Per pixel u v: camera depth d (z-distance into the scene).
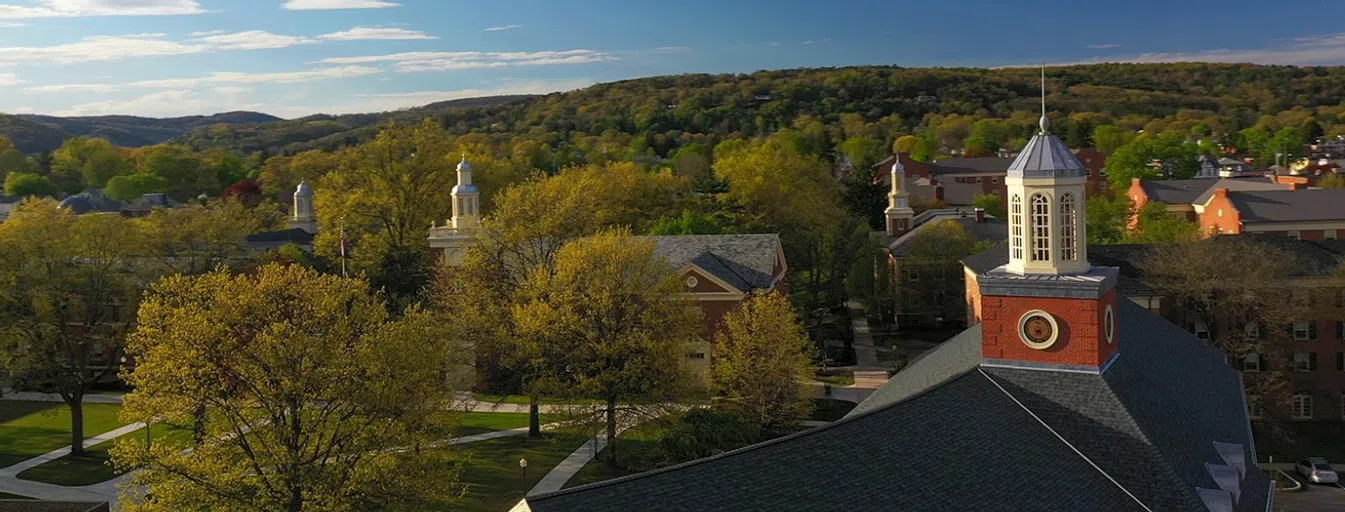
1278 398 66.25
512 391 70.12
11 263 60.81
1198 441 30.64
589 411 55.91
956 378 29.88
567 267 56.25
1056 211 30.75
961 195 169.88
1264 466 61.25
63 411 72.25
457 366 63.16
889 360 82.94
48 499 52.78
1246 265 67.12
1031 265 31.25
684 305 57.62
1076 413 28.94
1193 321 72.75
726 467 21.05
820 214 104.56
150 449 38.72
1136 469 26.70
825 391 69.44
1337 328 70.69
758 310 55.75
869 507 21.41
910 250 98.44
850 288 100.88
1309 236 108.38
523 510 18.27
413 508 40.12
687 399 55.50
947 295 96.44
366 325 43.47
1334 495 55.31
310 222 141.00
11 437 65.12
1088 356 29.88
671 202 111.06
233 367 40.16
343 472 39.34
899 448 24.17
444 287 67.31
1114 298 31.83
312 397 40.16
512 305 59.03
